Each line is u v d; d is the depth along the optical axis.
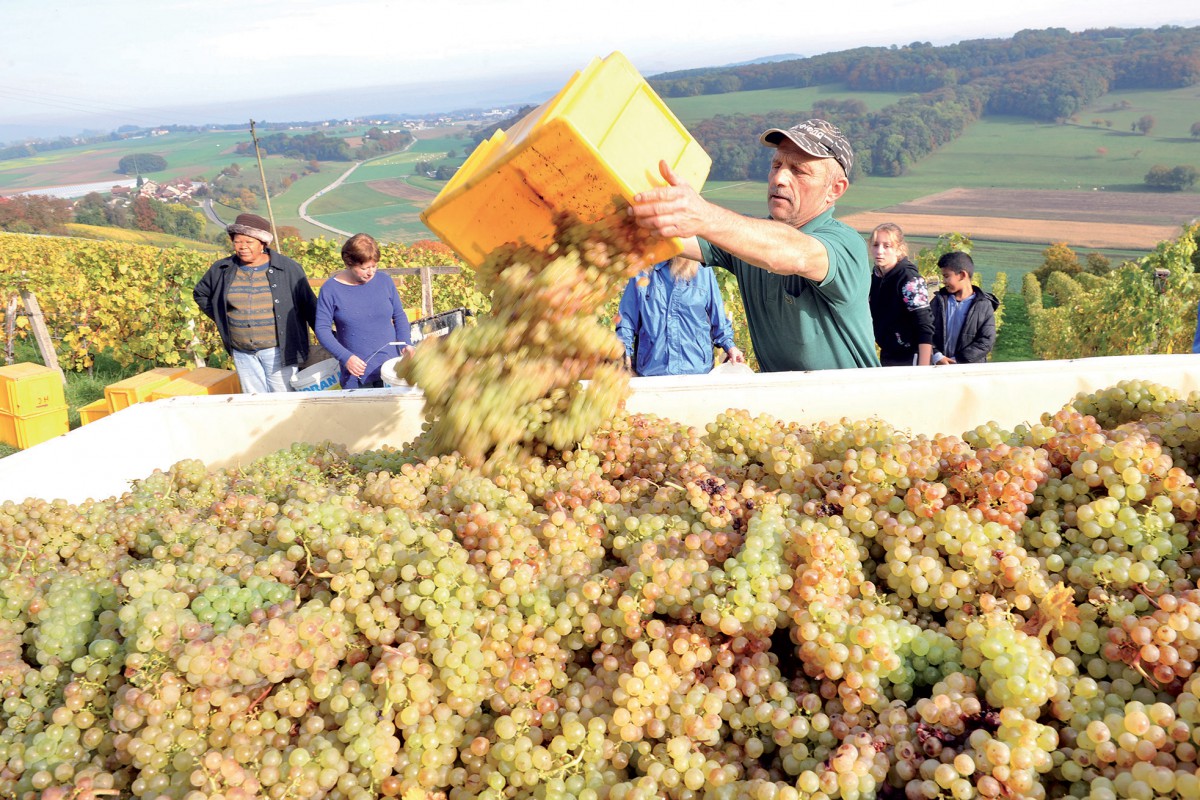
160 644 1.56
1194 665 1.44
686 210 2.24
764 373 2.93
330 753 1.50
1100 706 1.44
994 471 1.88
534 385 2.27
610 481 2.41
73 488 2.79
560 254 2.37
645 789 1.42
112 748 1.61
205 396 3.15
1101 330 15.35
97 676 1.62
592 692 1.63
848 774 1.36
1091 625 1.57
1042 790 1.31
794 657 1.76
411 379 2.36
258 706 1.57
